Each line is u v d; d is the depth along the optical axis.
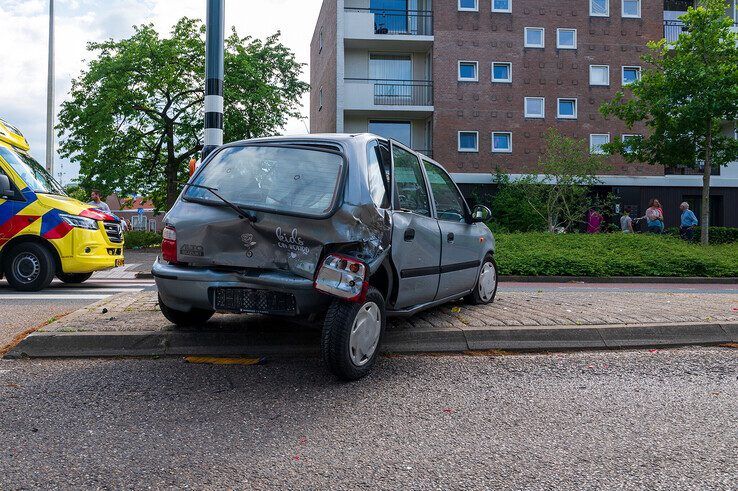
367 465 2.84
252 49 28.72
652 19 31.23
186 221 4.44
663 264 15.87
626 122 22.64
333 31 30.81
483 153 30.17
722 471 2.80
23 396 3.78
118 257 10.85
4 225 9.59
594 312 6.29
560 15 30.66
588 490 2.60
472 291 6.80
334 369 4.07
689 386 4.20
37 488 2.55
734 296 8.56
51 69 22.22
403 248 4.72
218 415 3.49
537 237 18.69
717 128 21.52
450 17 30.08
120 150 26.95
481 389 4.09
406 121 31.55
